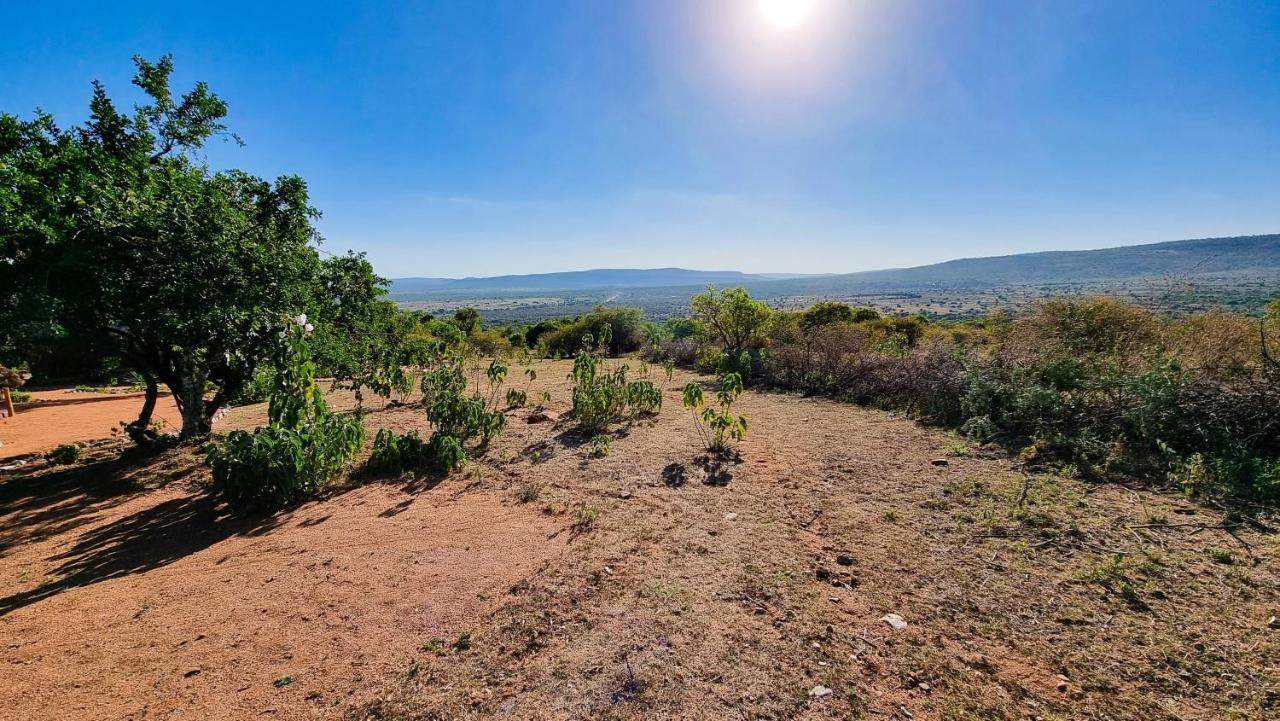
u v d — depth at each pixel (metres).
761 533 3.80
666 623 2.71
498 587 3.09
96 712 2.12
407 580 3.18
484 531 3.90
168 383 6.53
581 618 2.76
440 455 5.25
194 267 4.91
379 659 2.45
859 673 2.33
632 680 2.29
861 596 2.95
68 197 4.60
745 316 13.05
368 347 8.24
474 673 2.35
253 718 2.09
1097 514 3.87
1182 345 6.39
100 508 4.60
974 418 6.25
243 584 3.16
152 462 5.82
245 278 5.32
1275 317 6.17
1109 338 7.47
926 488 4.59
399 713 2.11
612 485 4.88
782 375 10.48
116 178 5.23
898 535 3.70
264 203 6.70
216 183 5.88
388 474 5.27
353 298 7.68
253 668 2.39
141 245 4.67
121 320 5.32
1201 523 3.64
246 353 6.14
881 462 5.37
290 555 3.54
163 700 2.19
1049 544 3.47
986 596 2.91
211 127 6.52
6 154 4.77
